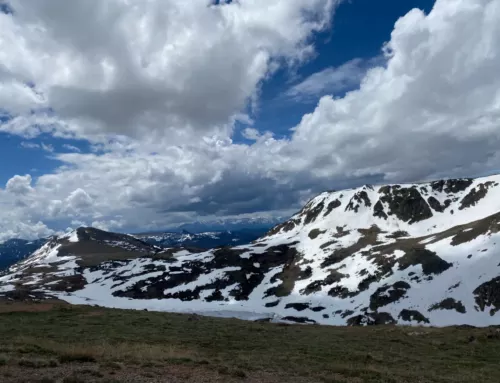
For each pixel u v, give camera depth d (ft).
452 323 353.10
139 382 61.11
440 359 124.26
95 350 88.28
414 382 81.76
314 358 109.60
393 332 187.32
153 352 92.22
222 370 74.59
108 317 184.75
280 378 75.10
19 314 184.55
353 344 147.33
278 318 436.76
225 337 145.89
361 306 433.07
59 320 168.55
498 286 377.30
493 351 139.74
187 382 64.13
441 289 411.34
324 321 422.82
